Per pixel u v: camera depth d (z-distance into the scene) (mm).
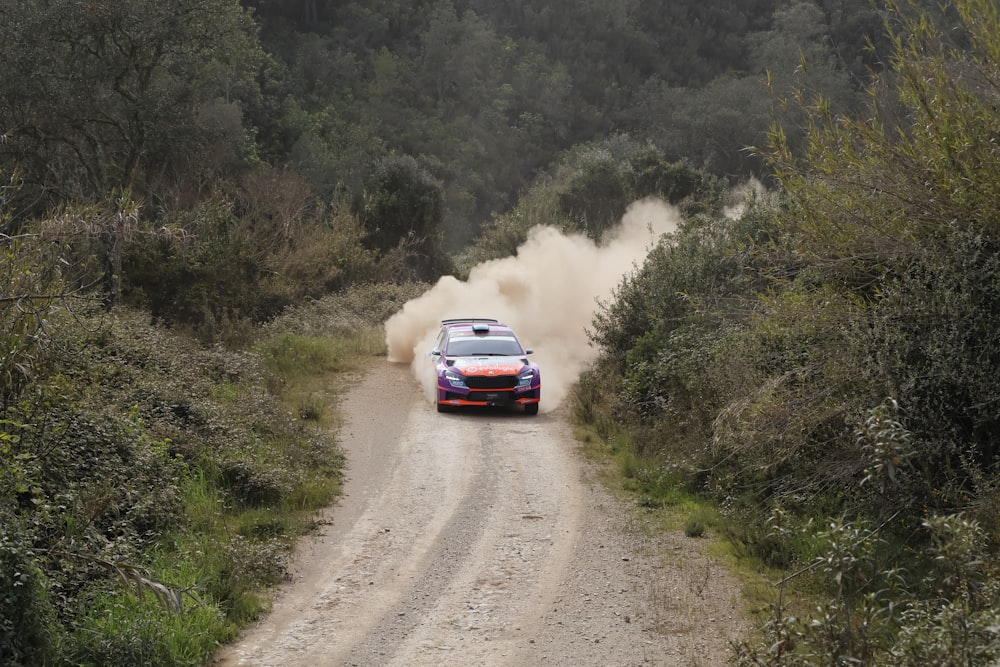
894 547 8820
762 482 11312
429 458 14953
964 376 8570
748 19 136250
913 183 9125
